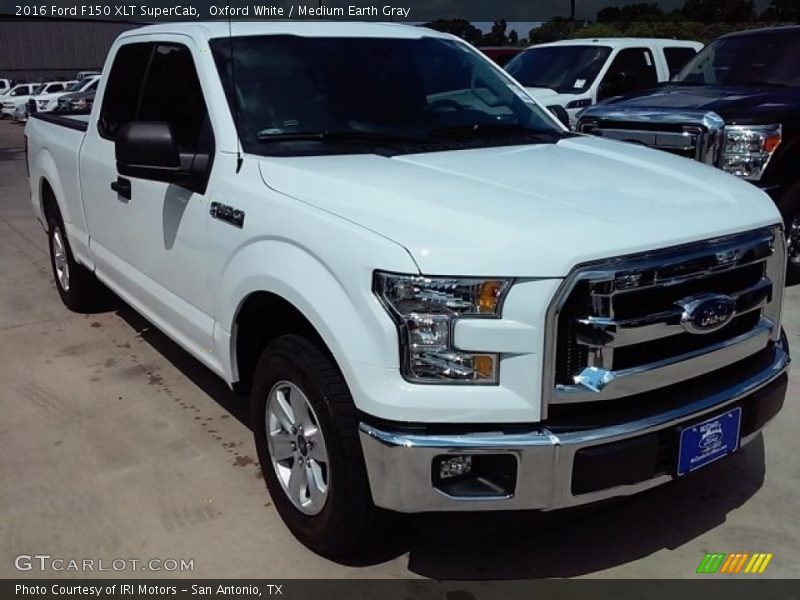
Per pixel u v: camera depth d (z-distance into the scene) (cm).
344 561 305
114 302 615
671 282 259
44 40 4350
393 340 249
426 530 275
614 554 308
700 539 317
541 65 1080
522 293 242
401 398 250
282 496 318
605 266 247
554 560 305
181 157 351
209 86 360
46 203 604
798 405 430
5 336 559
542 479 250
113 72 472
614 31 1684
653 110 650
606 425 255
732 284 284
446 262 245
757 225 288
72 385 471
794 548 311
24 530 327
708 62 807
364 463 272
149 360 509
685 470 274
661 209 276
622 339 251
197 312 369
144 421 423
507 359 246
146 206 404
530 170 316
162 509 341
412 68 402
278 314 322
